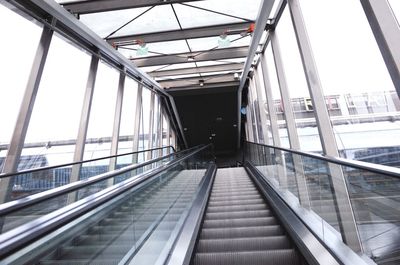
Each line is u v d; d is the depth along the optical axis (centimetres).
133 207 260
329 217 269
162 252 267
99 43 543
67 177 443
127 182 236
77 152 541
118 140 702
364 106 296
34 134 424
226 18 594
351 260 195
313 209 312
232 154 1802
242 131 1537
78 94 554
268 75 739
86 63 570
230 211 436
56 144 484
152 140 990
